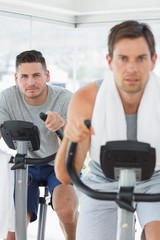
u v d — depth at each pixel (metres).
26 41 4.74
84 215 2.28
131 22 1.91
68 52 5.14
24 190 2.64
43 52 4.96
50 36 4.97
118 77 1.92
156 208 2.12
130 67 1.88
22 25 4.73
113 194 1.83
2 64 4.81
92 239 2.25
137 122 2.12
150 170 1.81
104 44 5.18
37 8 4.67
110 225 2.25
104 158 1.80
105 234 2.24
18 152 2.59
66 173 2.05
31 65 2.92
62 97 3.05
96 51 5.21
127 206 1.80
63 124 2.63
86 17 4.99
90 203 2.26
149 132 2.10
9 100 3.05
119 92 2.10
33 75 2.92
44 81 2.97
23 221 2.67
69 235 2.95
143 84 1.92
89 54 5.21
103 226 2.24
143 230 2.20
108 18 4.91
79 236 2.28
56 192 2.94
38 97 3.00
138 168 1.81
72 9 4.83
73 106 2.15
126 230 1.84
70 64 5.18
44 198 3.06
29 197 3.05
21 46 4.77
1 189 2.93
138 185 2.18
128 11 4.80
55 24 4.87
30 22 4.68
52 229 4.46
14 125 2.54
